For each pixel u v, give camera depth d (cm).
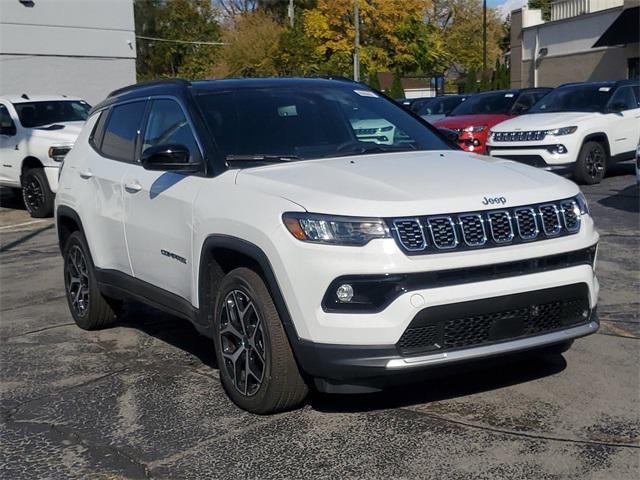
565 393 491
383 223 419
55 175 1380
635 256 859
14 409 523
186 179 532
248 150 526
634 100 1493
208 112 550
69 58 2506
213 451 441
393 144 563
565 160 1390
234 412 494
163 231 551
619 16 3106
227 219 475
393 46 5088
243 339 480
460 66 7181
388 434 447
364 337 416
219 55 5078
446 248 424
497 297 429
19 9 2383
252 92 578
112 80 2620
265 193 462
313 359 428
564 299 456
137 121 626
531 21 3862
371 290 416
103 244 646
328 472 409
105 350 642
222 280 493
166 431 473
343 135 558
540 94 1734
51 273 951
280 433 457
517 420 456
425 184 452
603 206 1184
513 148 1437
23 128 1445
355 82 646
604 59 3322
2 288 883
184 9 5541
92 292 673
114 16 2597
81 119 1509
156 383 557
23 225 1356
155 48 5516
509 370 534
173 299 557
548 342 448
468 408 476
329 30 4881
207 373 573
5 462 445
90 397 538
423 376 438
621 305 680
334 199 432
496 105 1759
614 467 398
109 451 451
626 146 1471
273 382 455
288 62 4400
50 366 608
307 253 424
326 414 479
